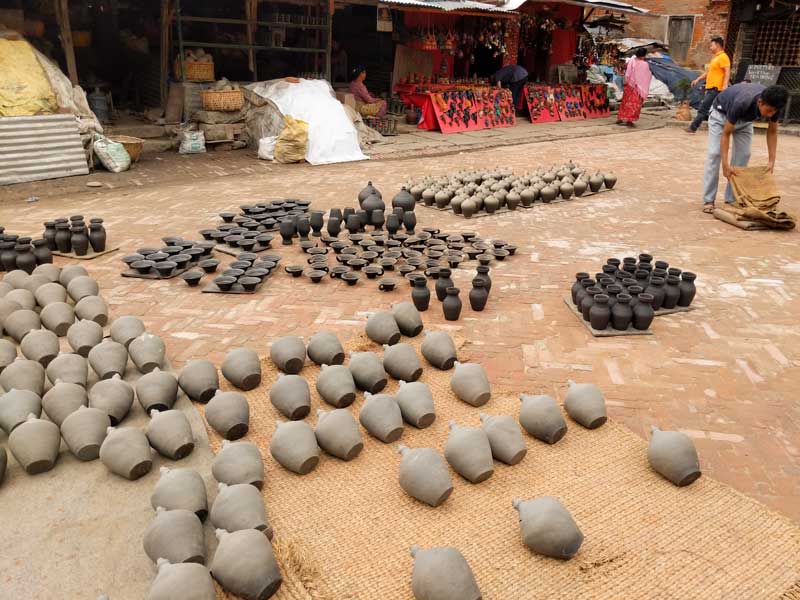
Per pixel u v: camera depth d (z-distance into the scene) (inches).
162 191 397.4
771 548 113.3
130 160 461.4
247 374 164.4
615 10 780.6
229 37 621.9
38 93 421.4
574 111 773.3
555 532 109.0
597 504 124.6
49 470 135.0
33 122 411.5
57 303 199.5
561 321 210.4
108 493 128.3
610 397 165.2
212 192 392.5
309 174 449.1
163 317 211.6
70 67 484.4
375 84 725.9
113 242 291.0
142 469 132.3
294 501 126.1
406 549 113.7
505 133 647.8
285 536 116.3
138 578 107.5
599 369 179.3
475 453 130.3
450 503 125.1
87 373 168.6
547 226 317.7
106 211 347.6
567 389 169.2
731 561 110.6
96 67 600.4
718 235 303.4
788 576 107.4
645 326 200.1
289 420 152.3
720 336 199.5
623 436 146.9
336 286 238.7
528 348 191.6
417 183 369.7
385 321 187.9
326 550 113.5
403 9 587.8
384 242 277.1
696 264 263.4
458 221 325.4
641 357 186.1
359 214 301.3
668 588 105.2
